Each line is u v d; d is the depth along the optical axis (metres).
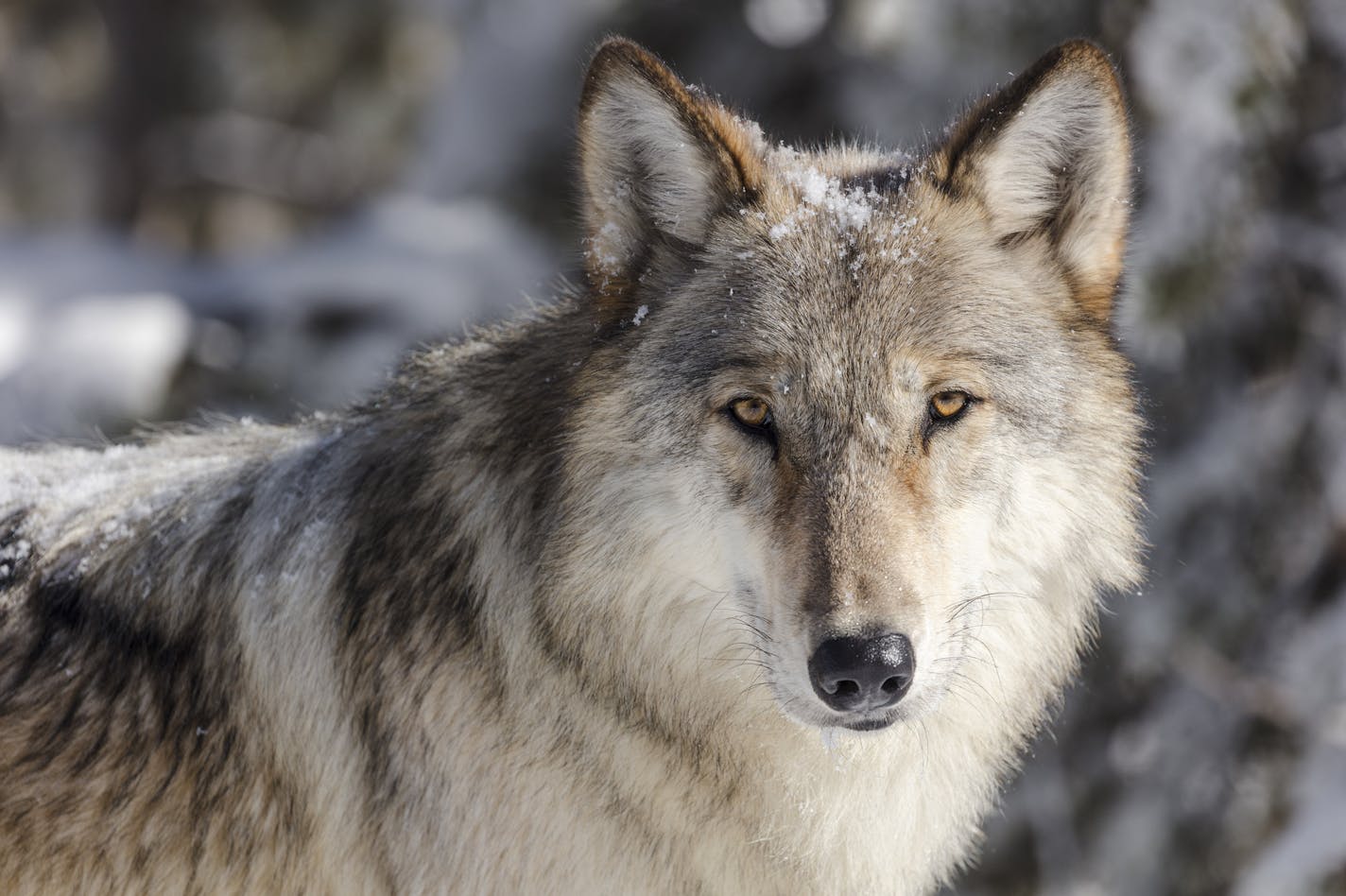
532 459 6.56
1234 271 12.86
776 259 6.46
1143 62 12.28
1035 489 6.54
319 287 18.84
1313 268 13.48
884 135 16.64
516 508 6.50
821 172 6.94
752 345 6.26
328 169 44.88
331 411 7.86
